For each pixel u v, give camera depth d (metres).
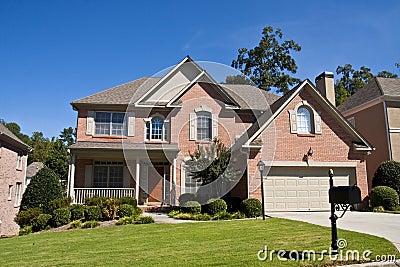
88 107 18.62
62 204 13.87
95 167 18.30
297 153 15.01
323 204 14.93
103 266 5.75
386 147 19.09
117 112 18.81
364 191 15.38
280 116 15.25
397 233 8.34
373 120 20.34
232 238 7.94
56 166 38.53
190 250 6.73
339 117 15.56
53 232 11.03
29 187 15.42
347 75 41.84
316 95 15.73
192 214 12.48
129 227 10.73
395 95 19.47
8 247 8.54
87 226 11.77
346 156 15.48
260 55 36.91
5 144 19.50
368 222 10.49
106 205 13.24
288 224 9.90
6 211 19.77
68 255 6.95
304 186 14.94
